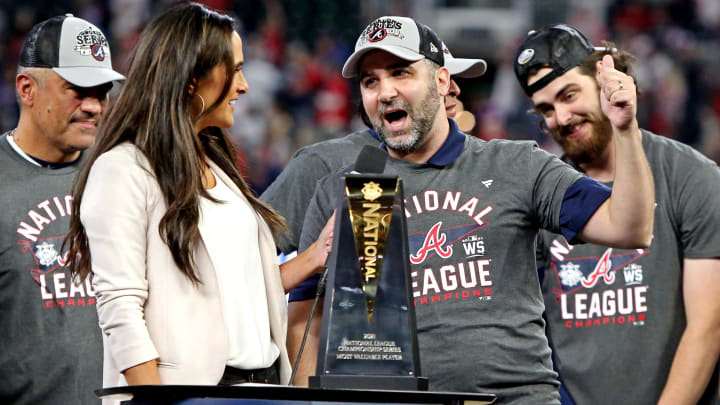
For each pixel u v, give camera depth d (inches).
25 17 1550.2
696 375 473.1
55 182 491.8
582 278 501.7
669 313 488.1
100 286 343.9
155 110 362.3
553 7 1692.9
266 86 1501.0
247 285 366.3
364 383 304.7
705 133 1470.2
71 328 472.4
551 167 409.4
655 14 1644.9
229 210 371.2
